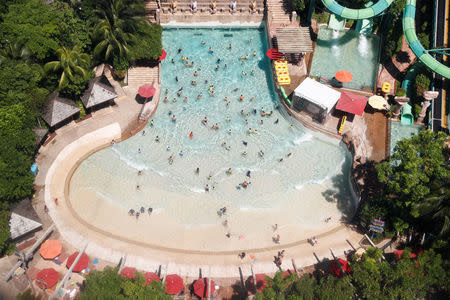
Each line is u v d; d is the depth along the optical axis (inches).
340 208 2298.2
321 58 2874.0
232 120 2662.4
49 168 2357.3
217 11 3058.6
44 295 1849.2
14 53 2335.1
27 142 2166.6
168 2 3065.9
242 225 2217.0
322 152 2527.1
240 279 1994.3
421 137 2018.9
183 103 2726.4
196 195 2325.3
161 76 2842.0
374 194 2272.4
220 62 2935.5
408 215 2060.8
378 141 2496.3
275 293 1707.7
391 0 2669.8
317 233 2193.7
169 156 2482.8
